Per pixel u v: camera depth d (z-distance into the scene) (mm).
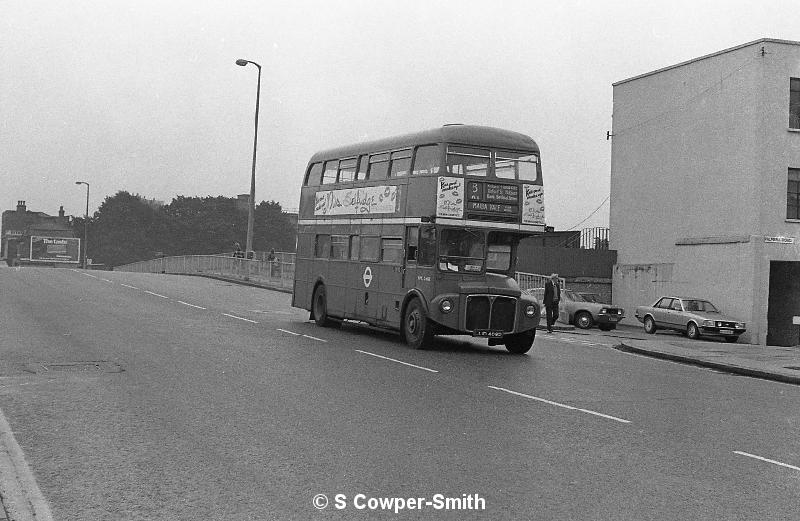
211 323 20469
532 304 17531
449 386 12094
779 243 32312
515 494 6500
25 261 117938
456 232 17297
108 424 8609
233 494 6273
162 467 6996
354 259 20375
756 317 31938
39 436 8023
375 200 19531
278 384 11539
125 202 106188
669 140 37406
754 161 32625
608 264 41406
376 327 20812
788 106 32781
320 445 7926
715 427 9820
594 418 9977
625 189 40125
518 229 17703
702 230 35312
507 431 8945
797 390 14258
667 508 6238
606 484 6879
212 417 9094
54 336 16172
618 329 35000
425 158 17750
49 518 5629
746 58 33219
